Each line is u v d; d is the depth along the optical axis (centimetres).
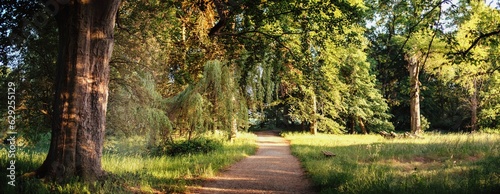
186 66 1491
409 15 797
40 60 1068
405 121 4575
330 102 3472
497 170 904
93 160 714
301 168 1217
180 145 1608
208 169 1042
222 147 1856
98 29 728
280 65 1398
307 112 3562
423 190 661
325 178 879
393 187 698
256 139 3078
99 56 730
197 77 1666
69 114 695
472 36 880
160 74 1430
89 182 670
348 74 3469
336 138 2880
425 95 4144
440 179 793
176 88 1827
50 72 1080
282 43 1271
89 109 715
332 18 1110
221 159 1329
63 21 712
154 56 1277
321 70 1386
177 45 1342
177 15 1226
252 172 1114
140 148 1438
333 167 1031
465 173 908
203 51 1416
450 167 1061
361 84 3722
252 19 1058
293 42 1386
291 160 1473
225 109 1842
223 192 812
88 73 715
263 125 5069
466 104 3681
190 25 1238
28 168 772
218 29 1095
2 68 1015
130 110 1309
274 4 1062
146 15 1177
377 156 1355
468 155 1343
